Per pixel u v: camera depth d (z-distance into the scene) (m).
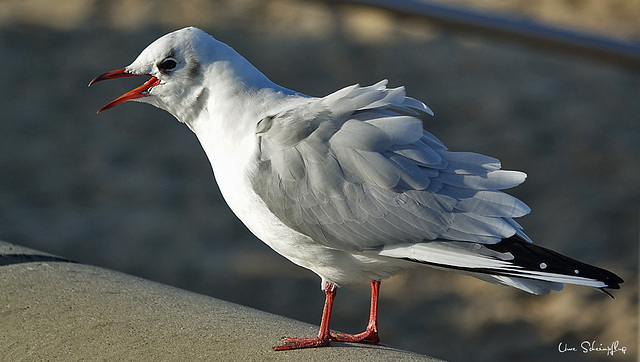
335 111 5.70
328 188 5.59
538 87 19.47
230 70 6.10
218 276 12.62
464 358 10.59
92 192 15.16
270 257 13.33
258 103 6.03
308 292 12.27
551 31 7.42
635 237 13.48
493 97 18.86
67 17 22.62
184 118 6.38
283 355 5.42
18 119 17.72
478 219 5.41
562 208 14.45
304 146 5.65
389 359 5.48
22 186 15.25
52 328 5.52
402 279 12.77
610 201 14.64
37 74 19.64
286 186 5.67
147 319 5.68
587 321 11.30
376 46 21.44
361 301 12.04
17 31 21.67
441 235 5.43
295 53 20.83
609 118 17.97
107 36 21.52
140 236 13.74
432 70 20.25
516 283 5.35
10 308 5.73
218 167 6.10
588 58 7.48
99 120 17.88
